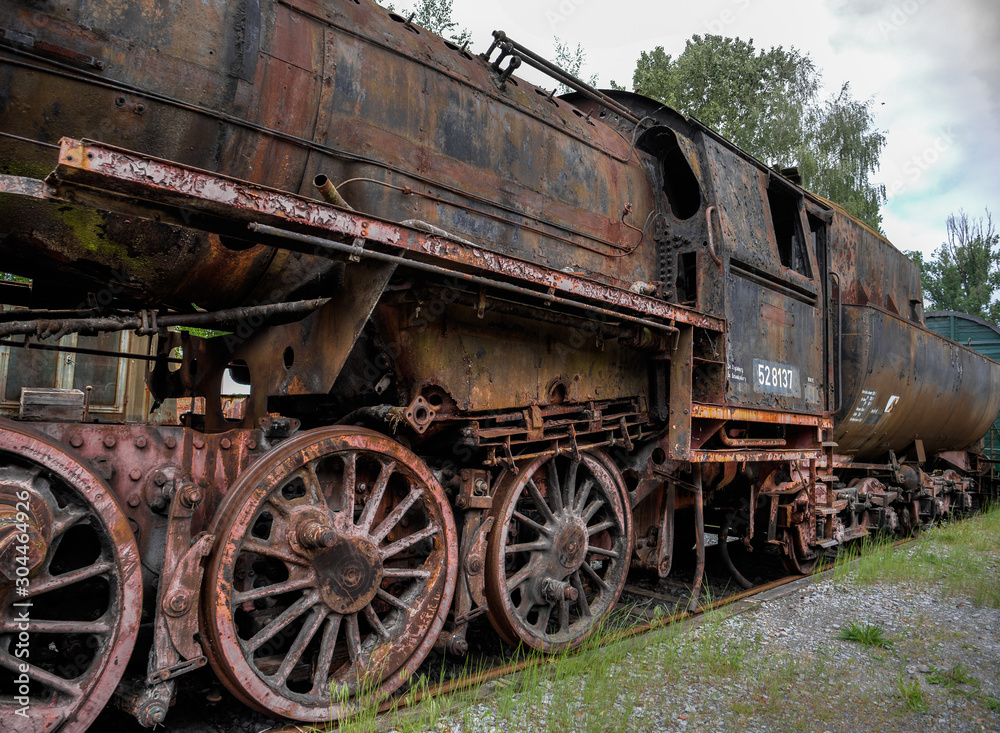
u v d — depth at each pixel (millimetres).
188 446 2930
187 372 4438
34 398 2926
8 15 2531
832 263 7625
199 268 3326
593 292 3842
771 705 3479
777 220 7082
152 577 2791
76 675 2789
